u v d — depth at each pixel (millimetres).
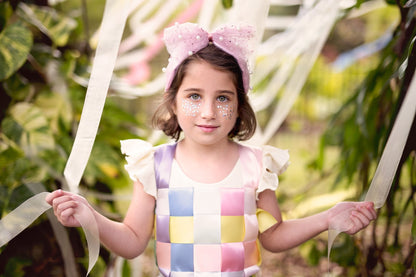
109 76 1277
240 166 1408
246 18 1631
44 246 1938
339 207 1353
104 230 1325
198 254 1332
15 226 1266
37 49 2049
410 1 1434
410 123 1180
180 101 1319
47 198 1247
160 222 1374
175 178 1379
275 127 2070
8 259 1896
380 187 1247
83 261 1960
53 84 2039
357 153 2197
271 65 2314
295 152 4289
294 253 3035
